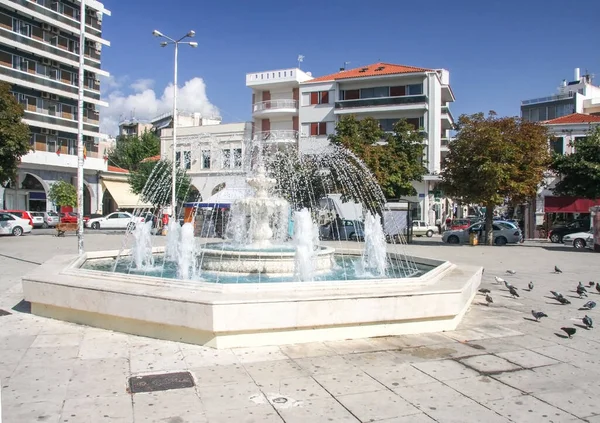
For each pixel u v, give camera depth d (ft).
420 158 113.50
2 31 119.55
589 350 21.45
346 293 21.86
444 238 98.17
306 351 19.97
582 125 115.44
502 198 84.17
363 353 19.95
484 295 35.12
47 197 134.62
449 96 153.07
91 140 148.46
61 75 136.67
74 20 138.10
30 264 49.88
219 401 14.98
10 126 85.61
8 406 14.33
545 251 77.36
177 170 122.11
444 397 15.70
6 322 24.13
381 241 38.34
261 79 148.05
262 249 34.58
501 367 18.78
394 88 135.44
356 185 93.61
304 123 142.51
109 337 21.50
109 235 103.86
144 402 14.79
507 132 84.84
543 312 29.09
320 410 14.51
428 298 22.91
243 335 20.20
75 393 15.39
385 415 14.28
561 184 105.91
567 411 14.84
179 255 38.37
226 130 143.13
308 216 35.37
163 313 20.38
